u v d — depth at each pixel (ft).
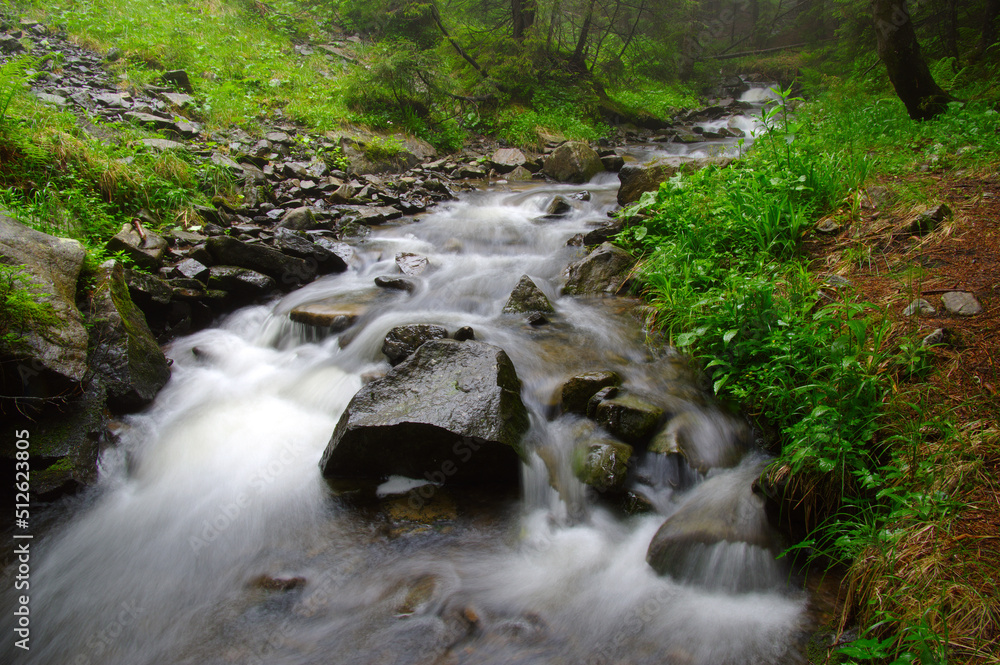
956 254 14.93
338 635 9.50
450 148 41.73
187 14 48.16
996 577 7.94
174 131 29.96
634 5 64.23
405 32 50.11
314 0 61.72
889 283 14.52
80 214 20.22
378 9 52.70
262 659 9.16
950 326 12.43
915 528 8.86
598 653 9.09
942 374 11.35
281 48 49.21
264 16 54.08
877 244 16.22
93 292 15.43
